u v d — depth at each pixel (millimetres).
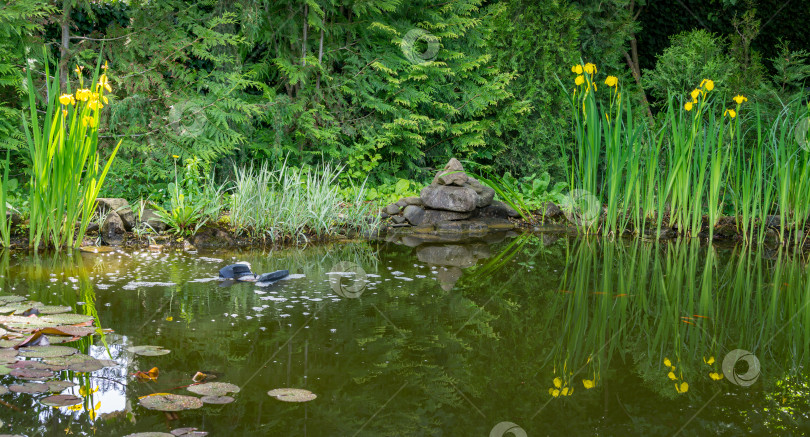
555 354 2432
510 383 2117
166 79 6438
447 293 3371
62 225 4449
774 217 5723
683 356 2441
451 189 6074
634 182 5625
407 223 5934
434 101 7969
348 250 4691
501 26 8141
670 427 1795
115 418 1766
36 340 2379
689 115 7086
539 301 3258
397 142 7848
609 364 2334
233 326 2648
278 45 7336
